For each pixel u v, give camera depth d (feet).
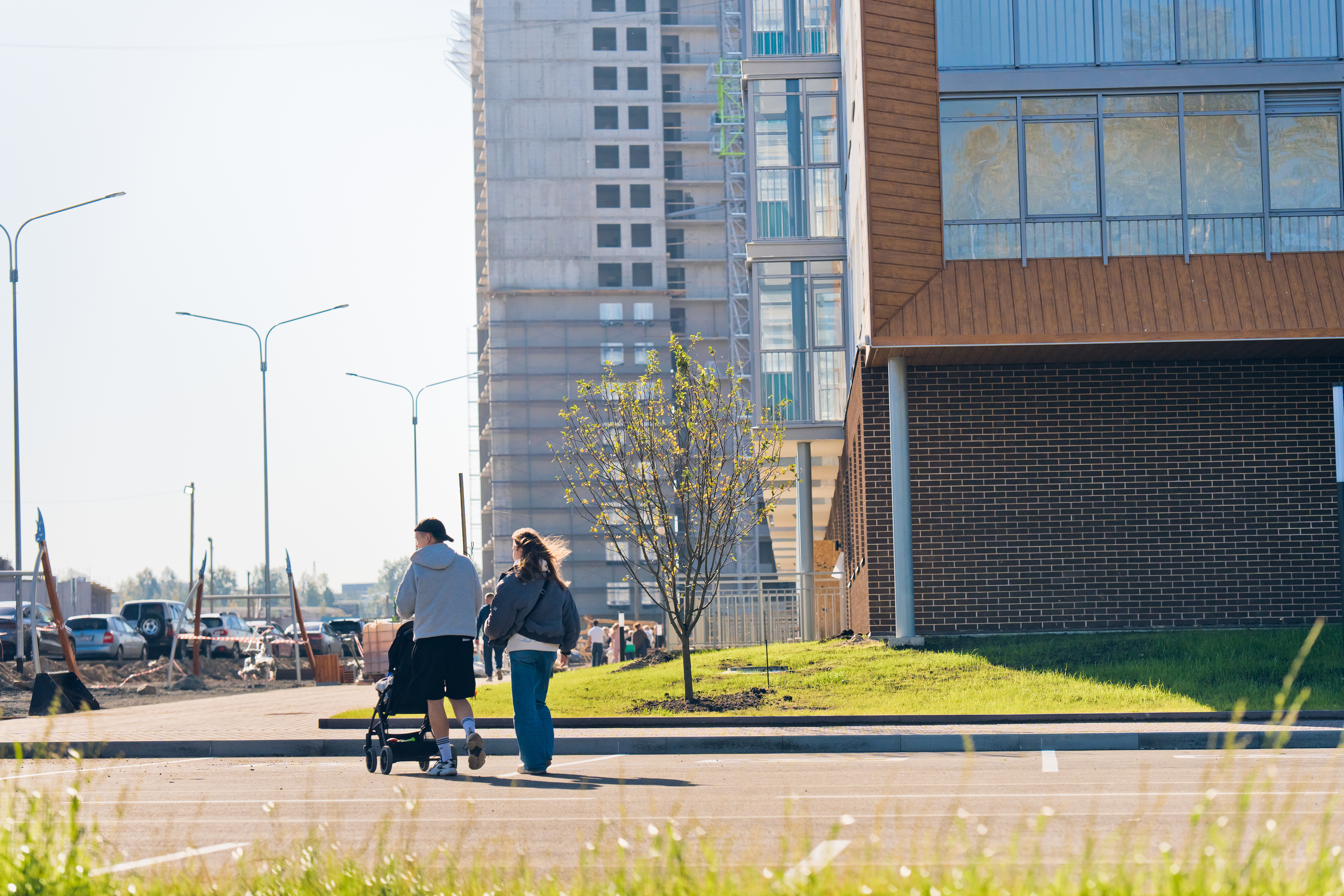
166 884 18.76
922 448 81.30
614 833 26.89
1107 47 80.12
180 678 119.65
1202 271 78.07
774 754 48.60
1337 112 79.92
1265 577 79.61
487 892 17.98
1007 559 80.43
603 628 149.18
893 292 77.61
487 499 437.58
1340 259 78.28
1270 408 80.43
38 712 69.51
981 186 79.30
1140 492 80.33
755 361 110.73
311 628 212.64
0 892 17.47
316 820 29.71
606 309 402.72
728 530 68.08
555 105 406.00
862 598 91.09
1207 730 49.80
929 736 49.60
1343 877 16.10
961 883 17.20
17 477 148.97
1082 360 80.84
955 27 80.43
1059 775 37.93
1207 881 16.47
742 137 399.44
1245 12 80.18
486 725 56.85
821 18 116.98
